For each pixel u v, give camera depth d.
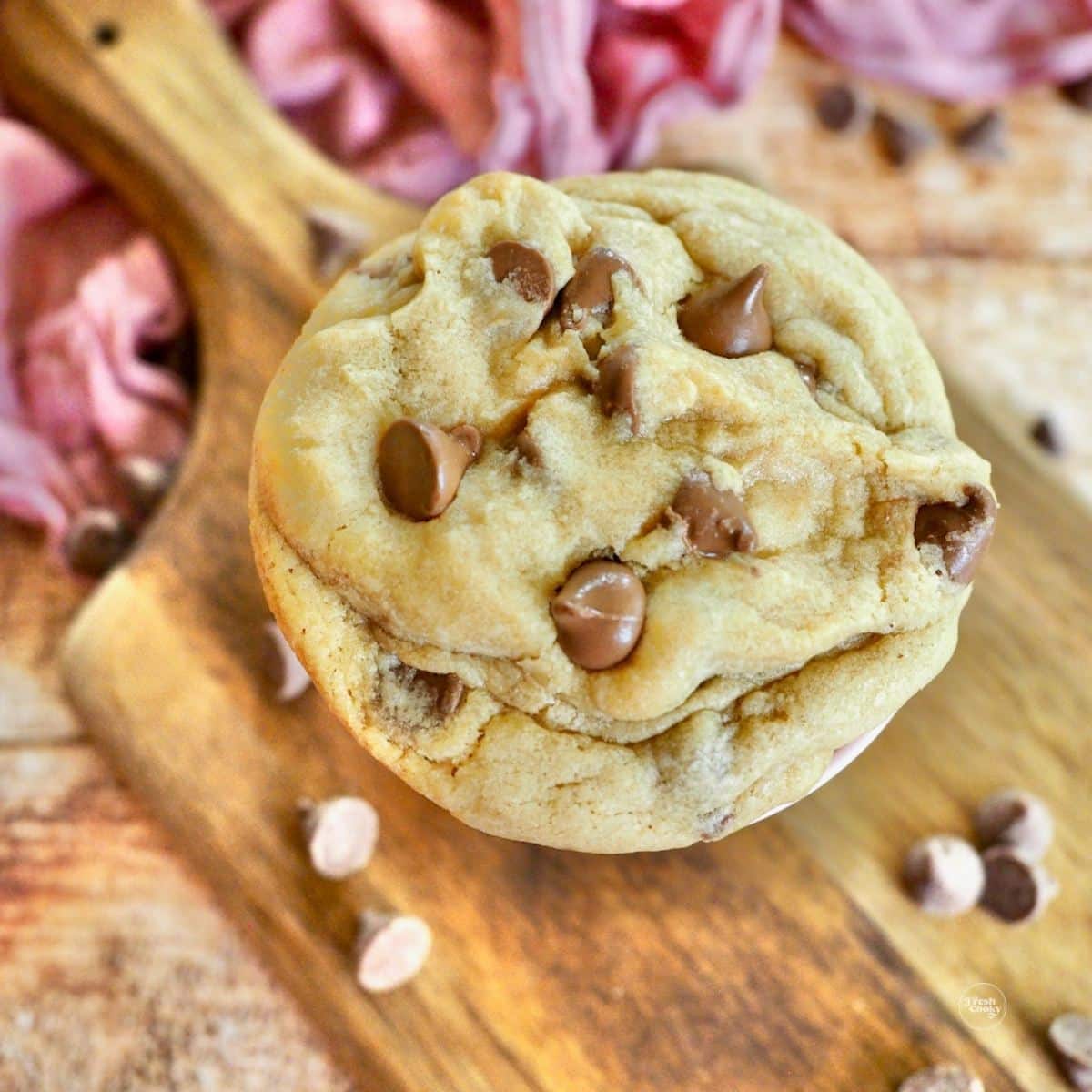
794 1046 0.33
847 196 0.39
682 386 0.30
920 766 0.35
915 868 0.34
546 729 0.30
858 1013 0.34
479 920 0.34
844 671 0.30
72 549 0.36
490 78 0.37
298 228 0.37
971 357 0.38
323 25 0.38
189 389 0.38
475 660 0.30
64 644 0.35
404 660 0.30
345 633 0.30
